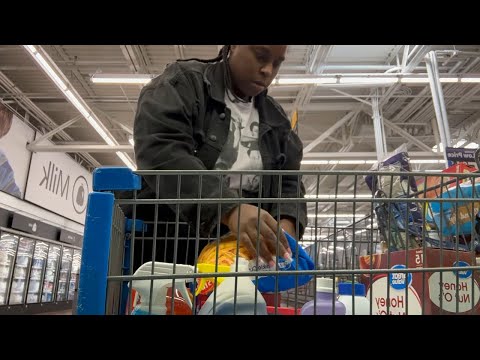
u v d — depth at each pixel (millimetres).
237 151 1204
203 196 777
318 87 6051
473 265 803
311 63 5012
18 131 7664
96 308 631
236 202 732
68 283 9852
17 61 6086
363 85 5520
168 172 727
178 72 1131
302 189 1133
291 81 4891
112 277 663
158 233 1172
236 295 700
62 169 9477
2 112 7133
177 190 757
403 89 6094
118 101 7117
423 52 4449
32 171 8188
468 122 7414
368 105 6555
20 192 7852
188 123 1025
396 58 5285
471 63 5324
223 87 1209
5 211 7402
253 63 1127
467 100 6453
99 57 5801
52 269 9086
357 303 963
